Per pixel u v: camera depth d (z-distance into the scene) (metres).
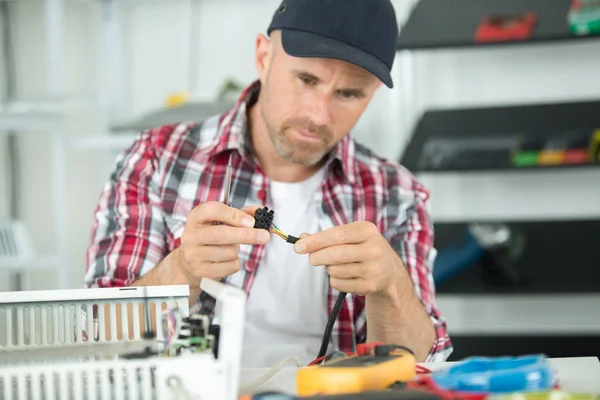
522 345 3.45
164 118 3.32
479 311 3.85
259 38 1.98
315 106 1.78
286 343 1.97
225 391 1.11
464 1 3.63
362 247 1.54
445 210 3.87
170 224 2.00
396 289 1.75
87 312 1.33
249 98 2.07
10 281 4.02
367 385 1.19
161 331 1.34
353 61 1.72
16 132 4.04
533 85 3.75
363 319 2.01
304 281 1.97
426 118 3.64
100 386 1.11
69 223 4.04
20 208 4.06
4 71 4.02
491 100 3.79
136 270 1.92
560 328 3.79
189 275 1.66
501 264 3.23
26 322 1.31
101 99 3.74
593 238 3.47
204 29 3.97
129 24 3.99
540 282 3.13
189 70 3.99
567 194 3.77
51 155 4.04
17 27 4.02
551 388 1.20
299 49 1.74
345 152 2.07
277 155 2.03
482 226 3.43
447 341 1.96
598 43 3.68
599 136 3.14
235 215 1.51
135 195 2.02
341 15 1.77
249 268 1.96
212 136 2.07
